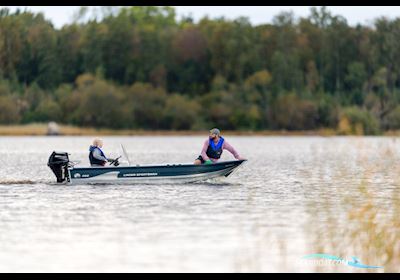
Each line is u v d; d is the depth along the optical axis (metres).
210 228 77.38
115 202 96.00
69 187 112.31
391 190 111.69
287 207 92.19
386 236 70.69
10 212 87.50
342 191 110.31
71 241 70.94
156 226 78.38
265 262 64.12
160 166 115.69
